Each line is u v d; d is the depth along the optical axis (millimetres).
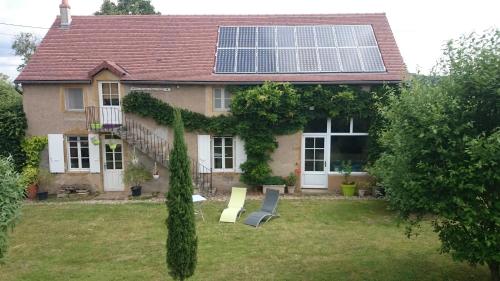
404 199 7523
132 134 17578
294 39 19109
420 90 7523
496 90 6660
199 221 13594
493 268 7934
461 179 6672
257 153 17141
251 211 14859
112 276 9492
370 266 9844
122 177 17953
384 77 16562
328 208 15031
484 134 6410
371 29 19531
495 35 7016
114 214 14609
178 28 19953
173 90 17328
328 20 20234
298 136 17328
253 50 18500
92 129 17203
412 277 9227
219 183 17844
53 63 18031
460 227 7340
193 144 17641
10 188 7551
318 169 17859
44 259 10578
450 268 9695
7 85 22062
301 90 16812
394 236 11961
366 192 17141
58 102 17547
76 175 17984
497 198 6699
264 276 9367
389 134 8461
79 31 19812
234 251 10883
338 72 17141
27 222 13734
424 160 7250
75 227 13172
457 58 7336
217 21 20328
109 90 17578
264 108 16453
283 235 12125
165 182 17953
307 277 9289
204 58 18188
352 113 16859
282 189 17297
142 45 19047
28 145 17609
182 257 7203
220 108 17516
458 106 6863
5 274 9664
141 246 11422
